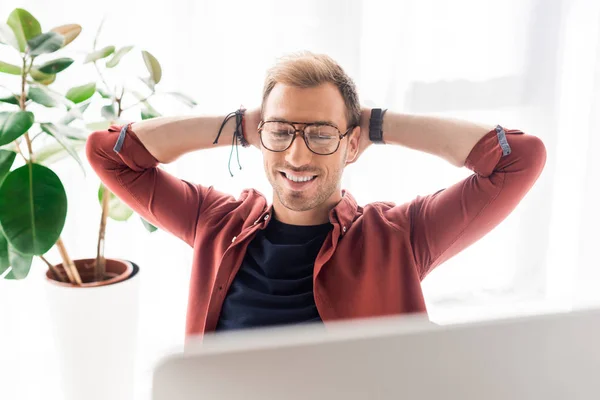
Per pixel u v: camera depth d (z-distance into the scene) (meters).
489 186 1.16
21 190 1.26
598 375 0.40
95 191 1.72
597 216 2.10
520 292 2.11
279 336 0.39
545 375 0.39
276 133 1.13
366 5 1.77
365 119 1.23
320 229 1.22
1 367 1.76
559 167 2.05
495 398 0.39
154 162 1.29
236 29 1.70
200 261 1.27
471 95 1.89
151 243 1.80
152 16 1.65
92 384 1.46
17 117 1.21
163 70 1.69
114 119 1.43
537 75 1.92
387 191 1.91
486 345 0.39
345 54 1.76
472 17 1.84
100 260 1.50
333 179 1.16
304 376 0.38
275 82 1.14
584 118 2.00
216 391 0.37
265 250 1.21
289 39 1.74
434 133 1.19
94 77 1.64
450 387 0.39
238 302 1.20
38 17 1.58
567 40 1.93
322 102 1.11
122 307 1.44
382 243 1.19
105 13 1.62
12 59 1.56
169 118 1.29
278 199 1.23
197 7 1.67
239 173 1.79
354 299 1.16
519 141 1.16
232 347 0.38
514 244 2.10
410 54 1.82
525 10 1.87
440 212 1.19
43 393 1.72
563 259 2.15
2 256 1.35
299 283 1.17
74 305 1.40
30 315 1.77
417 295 1.16
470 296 2.10
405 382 0.38
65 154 1.42
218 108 1.74
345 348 0.38
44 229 1.26
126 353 1.48
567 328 0.40
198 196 1.33
